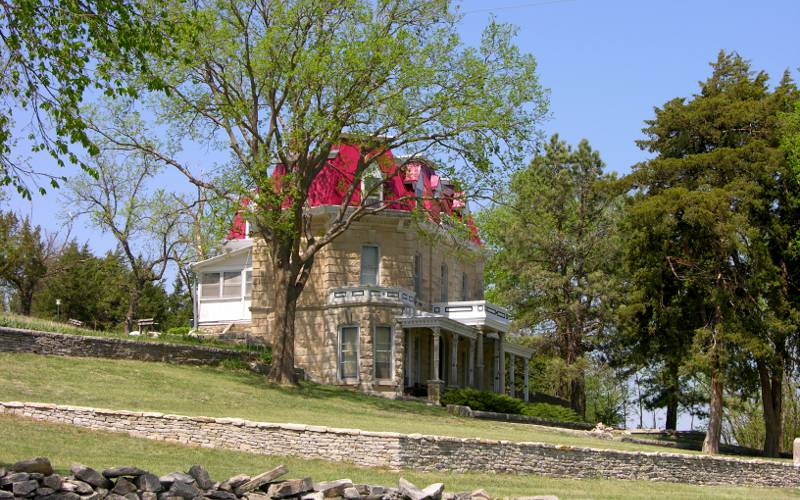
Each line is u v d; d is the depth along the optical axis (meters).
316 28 41.28
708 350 41.56
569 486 26.64
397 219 51.25
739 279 41.97
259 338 50.66
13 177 19.52
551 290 57.34
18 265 59.69
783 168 42.44
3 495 14.88
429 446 25.83
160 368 40.44
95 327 68.62
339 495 16.92
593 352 58.44
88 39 20.00
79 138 19.84
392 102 40.75
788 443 66.88
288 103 42.34
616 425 80.12
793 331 42.97
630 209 42.88
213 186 41.97
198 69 41.41
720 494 28.83
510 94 41.28
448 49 41.16
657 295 44.84
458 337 51.34
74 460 21.47
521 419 44.16
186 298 84.88
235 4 41.38
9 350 36.91
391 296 47.22
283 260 43.47
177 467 22.08
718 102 44.22
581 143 59.69
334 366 46.94
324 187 51.00
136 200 53.00
